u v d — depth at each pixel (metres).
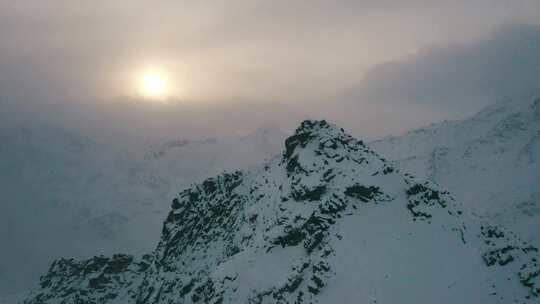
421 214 161.88
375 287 142.75
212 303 154.88
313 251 154.38
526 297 141.38
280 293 148.12
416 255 150.62
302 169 175.00
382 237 155.25
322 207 161.75
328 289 144.38
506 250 152.62
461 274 146.38
